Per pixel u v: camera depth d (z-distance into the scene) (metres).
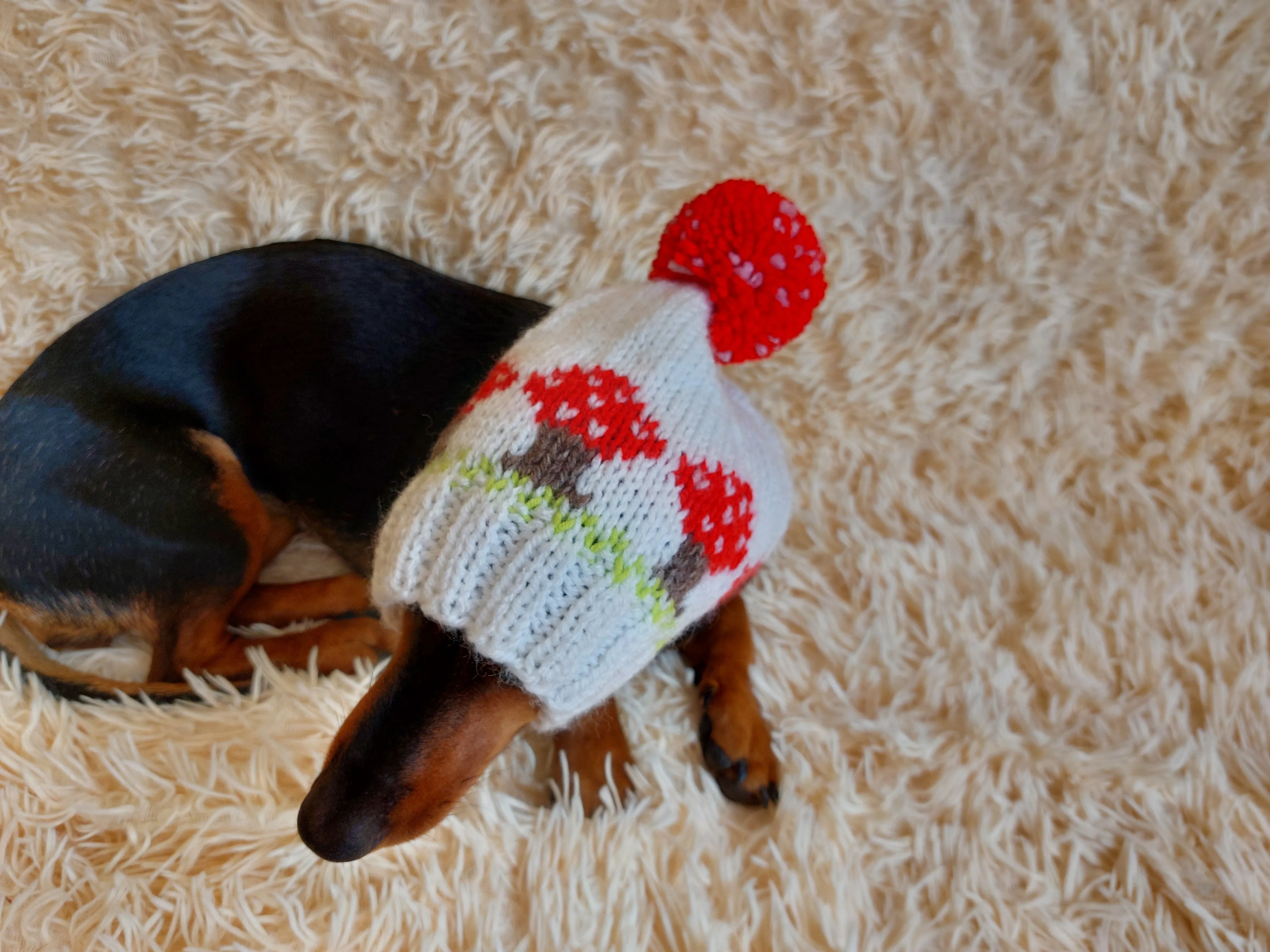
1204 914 0.58
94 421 0.65
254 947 0.56
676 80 0.69
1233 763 0.64
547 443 0.48
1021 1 0.68
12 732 0.62
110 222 0.71
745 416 0.57
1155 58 0.68
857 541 0.73
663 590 0.48
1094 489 0.75
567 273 0.74
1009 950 0.58
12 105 0.68
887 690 0.68
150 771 0.61
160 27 0.67
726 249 0.51
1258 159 0.70
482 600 0.47
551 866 0.59
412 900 0.58
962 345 0.75
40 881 0.58
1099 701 0.67
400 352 0.67
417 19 0.67
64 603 0.66
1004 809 0.62
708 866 0.60
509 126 0.70
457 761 0.50
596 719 0.62
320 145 0.70
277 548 0.74
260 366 0.68
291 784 0.60
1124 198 0.71
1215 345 0.73
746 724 0.64
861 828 0.62
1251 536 0.72
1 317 0.71
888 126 0.71
